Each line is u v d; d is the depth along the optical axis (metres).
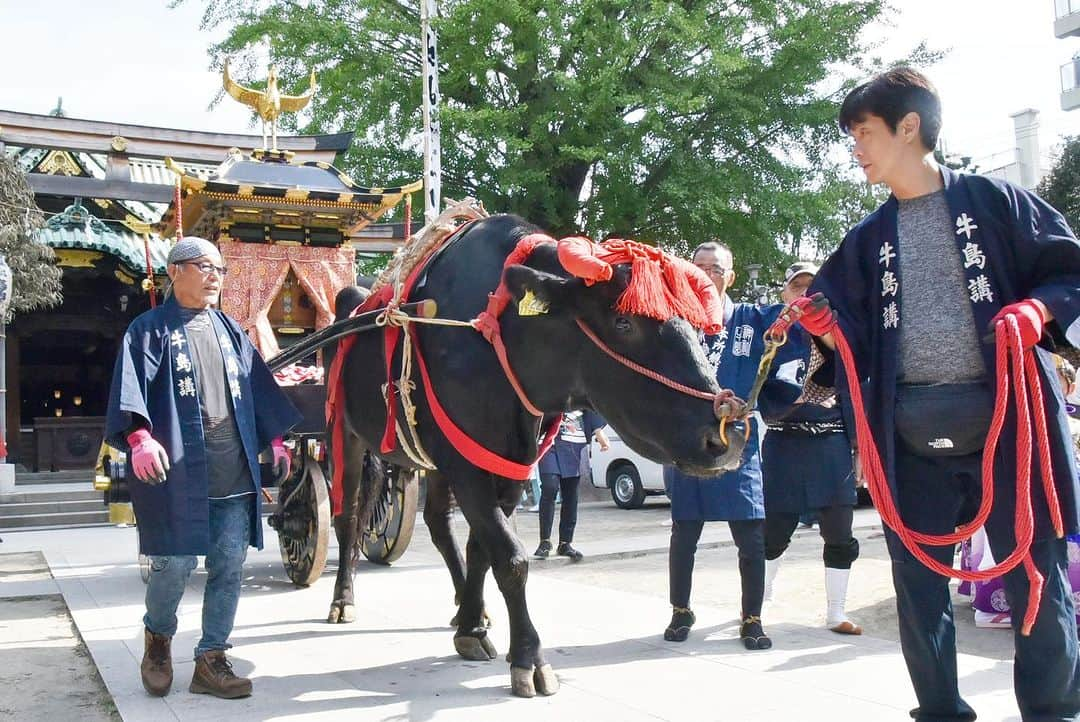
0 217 11.94
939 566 2.29
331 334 4.40
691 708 3.26
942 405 2.35
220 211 7.31
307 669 3.91
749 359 4.34
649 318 3.07
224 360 3.71
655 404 3.04
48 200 16.30
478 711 3.28
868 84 2.43
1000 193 2.33
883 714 3.16
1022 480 2.10
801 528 9.70
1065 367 5.05
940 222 2.41
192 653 4.23
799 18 15.87
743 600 4.28
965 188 2.38
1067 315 2.10
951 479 2.49
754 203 15.93
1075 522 2.19
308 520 5.87
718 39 14.64
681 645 4.29
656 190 16.48
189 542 3.41
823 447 4.62
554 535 10.03
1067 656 2.23
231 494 3.61
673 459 3.03
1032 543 2.24
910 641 2.53
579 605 5.23
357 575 6.42
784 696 3.40
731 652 4.14
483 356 3.60
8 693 3.80
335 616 4.84
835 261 2.61
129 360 3.46
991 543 2.36
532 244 3.59
